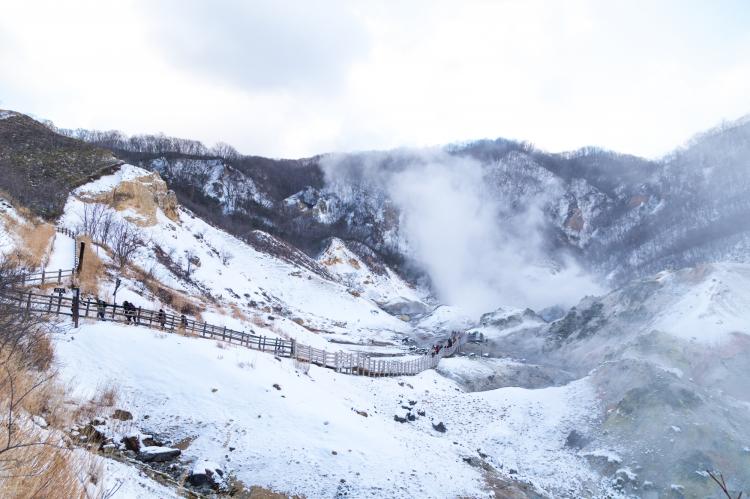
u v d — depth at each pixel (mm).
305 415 19703
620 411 27125
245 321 43625
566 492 22719
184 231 66312
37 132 62469
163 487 10758
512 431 28922
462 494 17578
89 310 22672
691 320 38469
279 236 132000
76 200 51188
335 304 85250
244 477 15453
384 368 39656
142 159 138375
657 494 21500
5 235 30188
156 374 19219
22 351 12773
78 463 7012
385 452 18922
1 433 5879
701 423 23734
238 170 156250
